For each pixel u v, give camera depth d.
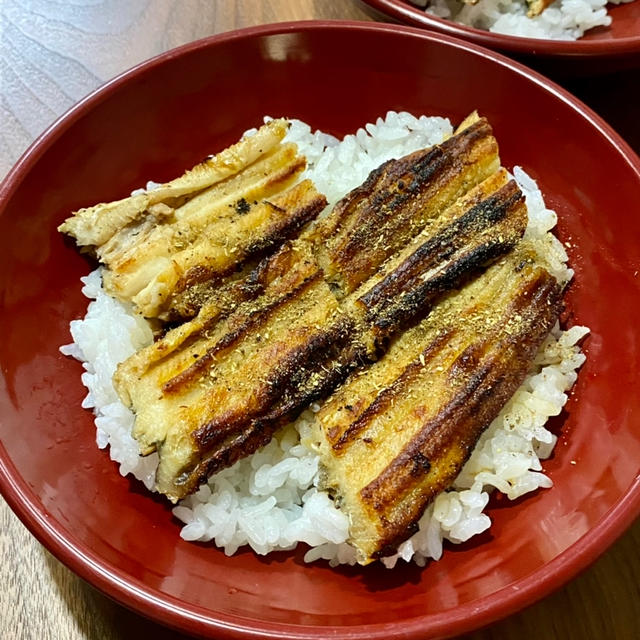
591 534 0.16
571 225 0.22
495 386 0.18
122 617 0.19
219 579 0.18
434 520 0.18
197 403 0.18
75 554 0.16
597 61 0.25
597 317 0.21
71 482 0.18
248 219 0.21
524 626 0.18
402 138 0.24
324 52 0.24
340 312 0.20
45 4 0.29
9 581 0.19
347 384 0.19
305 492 0.20
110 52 0.28
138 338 0.21
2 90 0.27
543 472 0.19
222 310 0.20
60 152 0.21
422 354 0.19
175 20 0.29
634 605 0.18
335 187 0.23
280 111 0.25
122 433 0.19
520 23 0.29
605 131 0.21
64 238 0.22
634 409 0.19
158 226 0.21
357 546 0.17
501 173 0.21
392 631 0.15
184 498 0.19
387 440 0.18
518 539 0.18
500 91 0.23
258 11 0.29
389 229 0.21
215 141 0.25
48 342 0.21
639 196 0.20
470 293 0.20
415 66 0.23
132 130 0.23
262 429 0.18
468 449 0.18
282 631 0.15
